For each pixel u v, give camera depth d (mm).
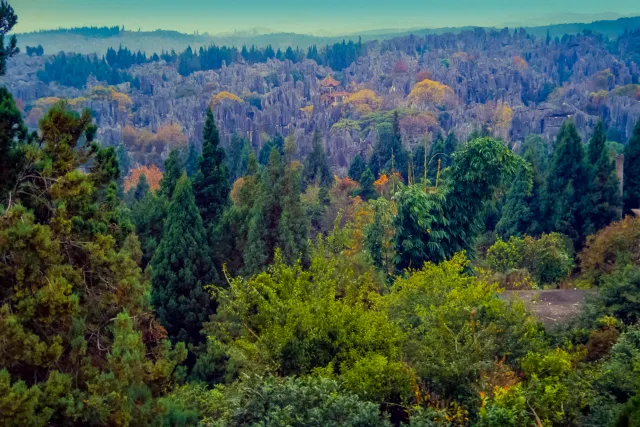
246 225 25422
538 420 10844
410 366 13695
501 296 23672
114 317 12258
